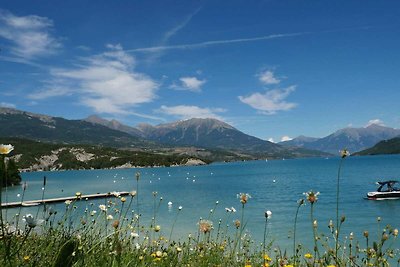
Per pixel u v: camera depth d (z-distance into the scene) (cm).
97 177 15900
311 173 12950
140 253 563
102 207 625
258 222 3161
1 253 360
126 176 16388
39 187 9525
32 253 397
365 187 6906
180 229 2678
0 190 269
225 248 791
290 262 639
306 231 2542
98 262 411
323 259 478
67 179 14500
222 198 5959
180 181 11469
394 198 4991
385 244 1284
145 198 6003
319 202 4875
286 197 5725
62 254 211
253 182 9688
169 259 602
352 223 3084
